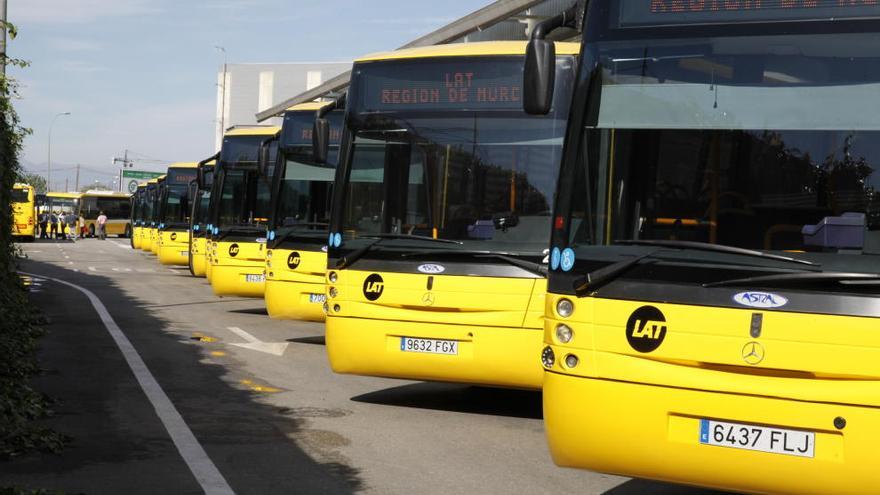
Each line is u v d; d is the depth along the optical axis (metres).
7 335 13.49
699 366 5.79
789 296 5.59
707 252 5.84
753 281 5.69
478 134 9.61
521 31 23.09
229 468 7.39
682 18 6.36
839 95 5.93
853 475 5.40
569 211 6.40
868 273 5.55
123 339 15.34
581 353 6.11
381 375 9.70
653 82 6.36
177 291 26.31
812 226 5.84
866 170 5.80
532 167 9.42
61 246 62.69
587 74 6.53
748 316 5.66
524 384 9.19
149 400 10.08
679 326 5.83
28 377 11.35
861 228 5.72
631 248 6.11
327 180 15.91
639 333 5.93
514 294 9.16
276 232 15.78
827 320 5.50
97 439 8.26
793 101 6.02
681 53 6.32
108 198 88.88
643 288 5.96
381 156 9.89
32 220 66.62
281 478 7.15
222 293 20.16
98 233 82.69
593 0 6.65
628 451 5.96
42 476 7.05
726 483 5.74
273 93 97.19
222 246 20.14
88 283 28.97
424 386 11.38
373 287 9.61
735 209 6.04
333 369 9.91
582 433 6.09
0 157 13.73
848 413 5.40
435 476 7.34
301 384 11.34
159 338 15.56
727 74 6.19
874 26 5.94
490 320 9.17
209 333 16.48
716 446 5.70
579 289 6.14
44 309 20.33
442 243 9.45
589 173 6.40
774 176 5.98
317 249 15.39
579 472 7.57
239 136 20.80
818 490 5.49
